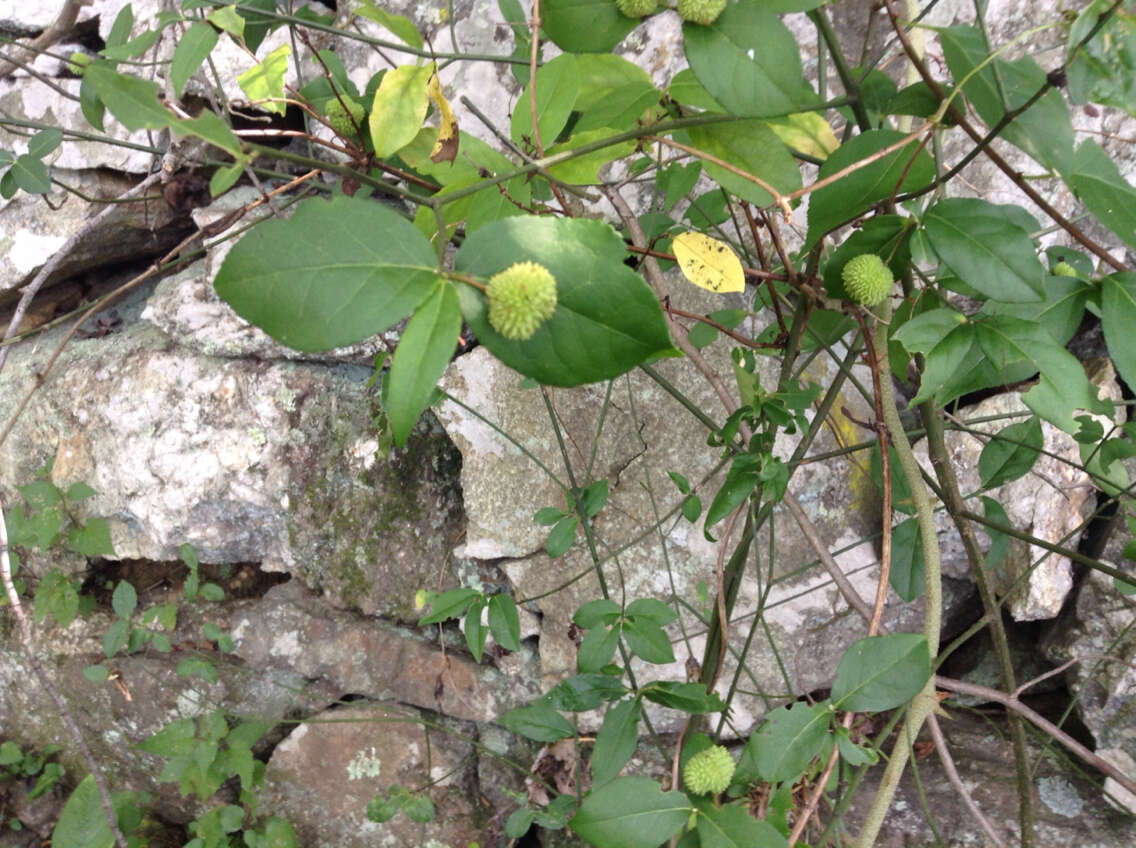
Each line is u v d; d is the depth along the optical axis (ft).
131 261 2.41
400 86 0.97
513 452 1.80
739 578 1.29
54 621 2.26
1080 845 1.59
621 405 1.77
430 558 1.97
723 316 1.43
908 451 1.17
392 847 2.00
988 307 1.03
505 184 1.05
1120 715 1.57
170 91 1.63
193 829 1.91
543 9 0.84
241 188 2.17
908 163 0.87
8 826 2.37
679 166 1.28
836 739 0.93
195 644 2.13
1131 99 0.71
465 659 1.98
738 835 0.84
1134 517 1.33
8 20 2.17
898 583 1.45
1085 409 0.88
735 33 0.81
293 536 2.03
